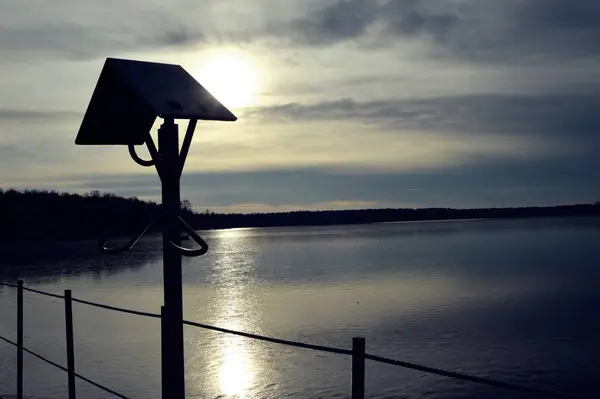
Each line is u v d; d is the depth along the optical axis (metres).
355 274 68.06
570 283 56.91
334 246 135.75
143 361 24.70
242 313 41.34
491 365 26.12
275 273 71.62
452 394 21.81
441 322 36.34
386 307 42.72
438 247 124.88
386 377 23.78
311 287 56.03
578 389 22.56
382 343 30.62
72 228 83.81
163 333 4.55
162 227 4.55
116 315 36.38
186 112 4.41
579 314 38.84
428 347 29.62
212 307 44.53
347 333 33.28
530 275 64.81
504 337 31.75
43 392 19.97
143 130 5.23
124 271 67.50
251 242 165.75
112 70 4.68
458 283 57.88
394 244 140.62
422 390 22.25
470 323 35.91
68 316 6.15
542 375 24.55
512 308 41.97
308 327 35.31
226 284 60.00
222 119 4.59
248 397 21.31
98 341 28.50
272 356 27.12
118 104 4.96
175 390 4.50
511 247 119.75
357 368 3.16
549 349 28.92
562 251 104.94
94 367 23.75
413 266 78.44
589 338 31.06
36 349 26.75
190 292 53.81
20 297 7.51
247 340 30.59
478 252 106.56
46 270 65.69
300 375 23.98
